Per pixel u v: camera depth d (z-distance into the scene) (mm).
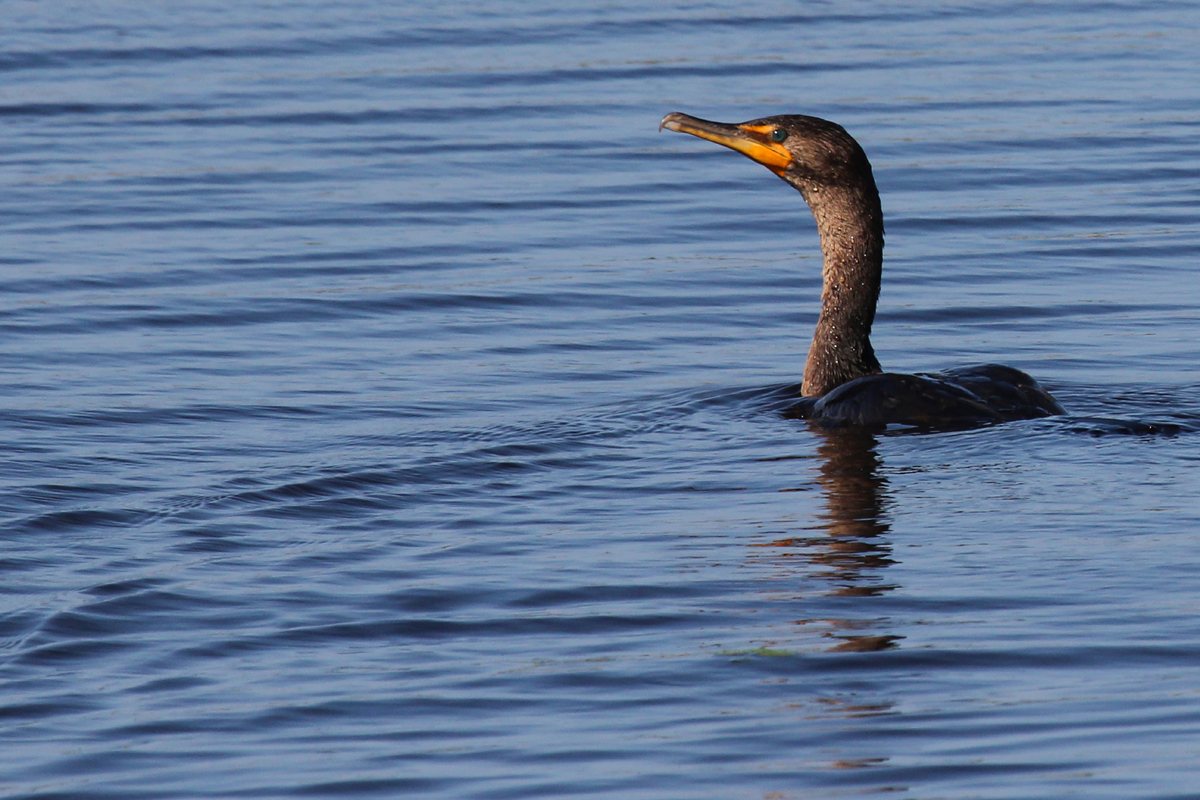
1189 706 7156
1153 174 21125
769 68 26312
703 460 11438
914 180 20969
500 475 11219
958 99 24531
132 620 8609
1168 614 8242
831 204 13516
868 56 27172
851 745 6910
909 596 8625
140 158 21859
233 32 28469
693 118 13984
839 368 13469
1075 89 25156
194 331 15602
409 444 12141
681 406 13070
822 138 13445
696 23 29453
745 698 7434
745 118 23328
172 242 18547
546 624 8422
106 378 14109
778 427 12281
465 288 17031
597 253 18312
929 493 10430
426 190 20609
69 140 22672
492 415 13039
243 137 22828
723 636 8172
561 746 6992
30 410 13086
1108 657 7746
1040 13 30656
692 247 18609
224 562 9547
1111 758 6672
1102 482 10500
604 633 8273
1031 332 15523
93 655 8172
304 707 7469
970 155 21922
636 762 6820
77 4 30547
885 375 12477
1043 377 14016
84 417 12945
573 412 13070
